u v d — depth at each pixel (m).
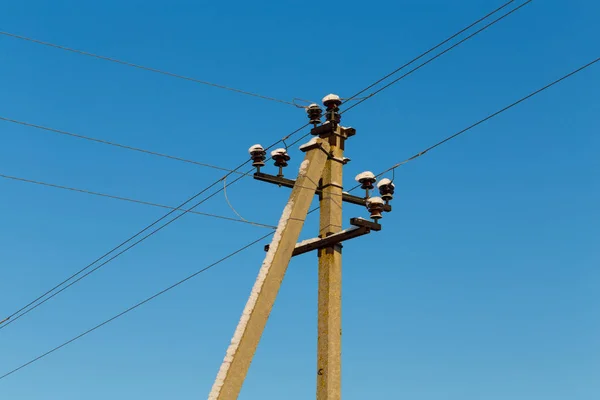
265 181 14.93
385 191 14.87
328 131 15.05
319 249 14.76
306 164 14.60
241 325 12.97
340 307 14.45
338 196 14.94
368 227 14.12
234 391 12.52
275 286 13.45
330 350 14.02
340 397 13.92
